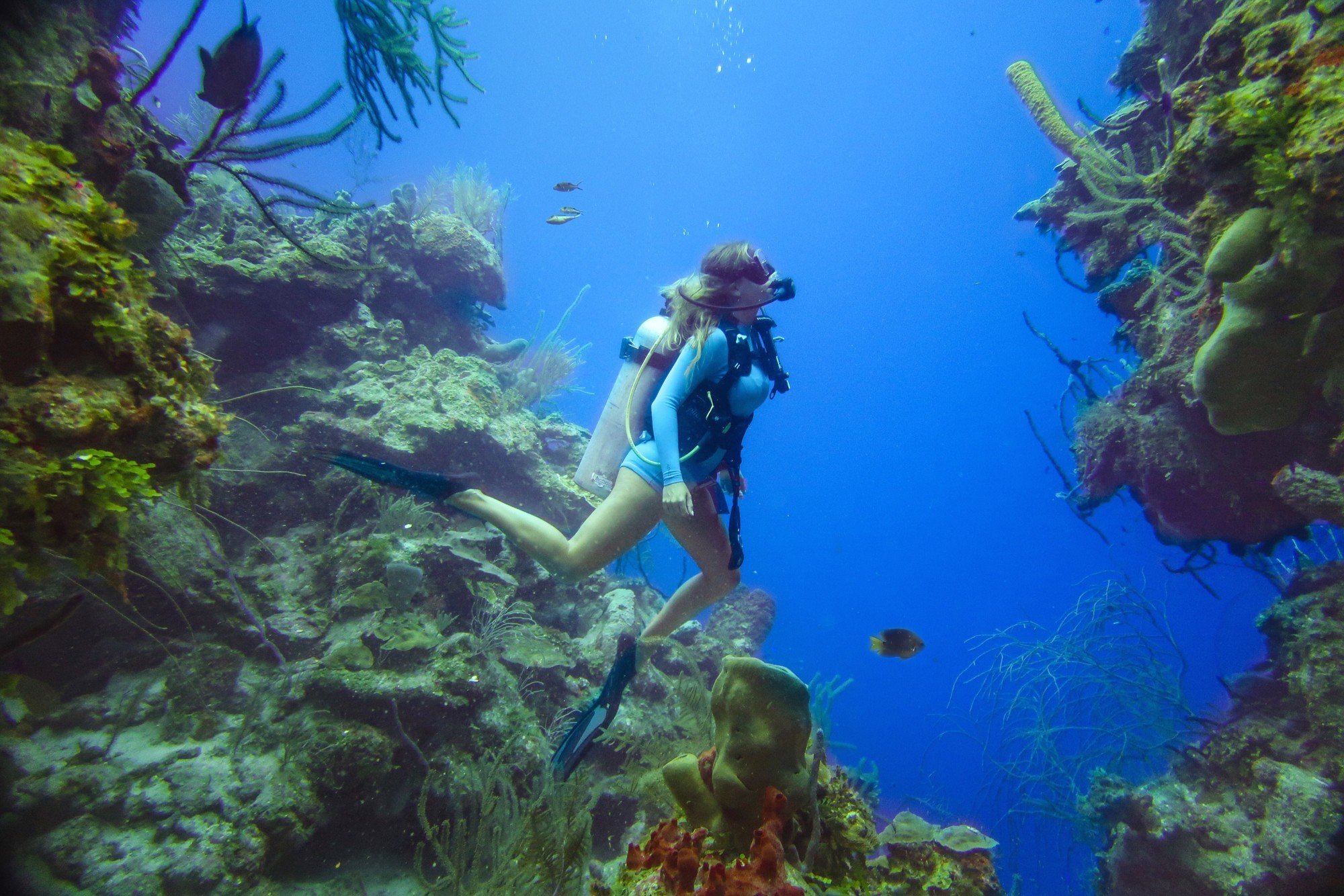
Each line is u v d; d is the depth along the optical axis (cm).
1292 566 658
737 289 309
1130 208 665
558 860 285
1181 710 769
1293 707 573
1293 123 331
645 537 315
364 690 426
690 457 309
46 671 413
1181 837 597
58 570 399
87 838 346
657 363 332
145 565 432
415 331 866
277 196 443
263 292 664
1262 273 361
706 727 431
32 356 191
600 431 351
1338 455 454
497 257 953
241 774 390
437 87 501
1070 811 820
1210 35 434
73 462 193
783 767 204
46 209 208
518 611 565
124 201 396
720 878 165
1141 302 657
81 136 368
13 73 335
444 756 438
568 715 518
